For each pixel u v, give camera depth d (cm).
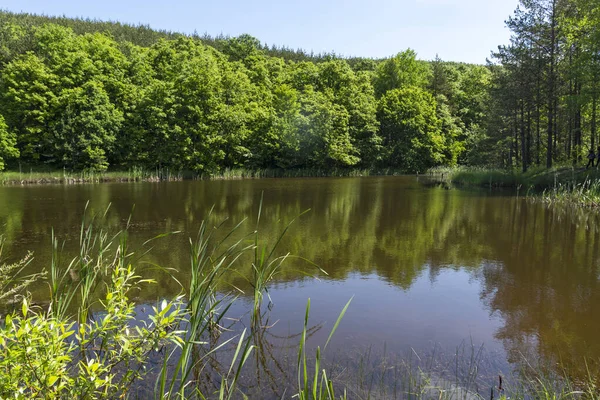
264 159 4053
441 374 420
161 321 298
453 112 5306
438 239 1047
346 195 2100
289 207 1616
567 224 1248
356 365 435
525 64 2616
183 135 3538
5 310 555
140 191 2223
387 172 4438
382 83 5419
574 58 2548
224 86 3928
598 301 638
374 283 712
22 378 243
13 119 3341
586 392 390
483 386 399
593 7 2225
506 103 2770
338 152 4103
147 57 4303
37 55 3919
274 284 698
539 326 546
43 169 3241
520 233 1123
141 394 371
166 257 836
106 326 296
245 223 1236
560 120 2722
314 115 4022
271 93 4453
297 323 542
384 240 1032
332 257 870
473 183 2725
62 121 3198
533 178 2367
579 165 2383
